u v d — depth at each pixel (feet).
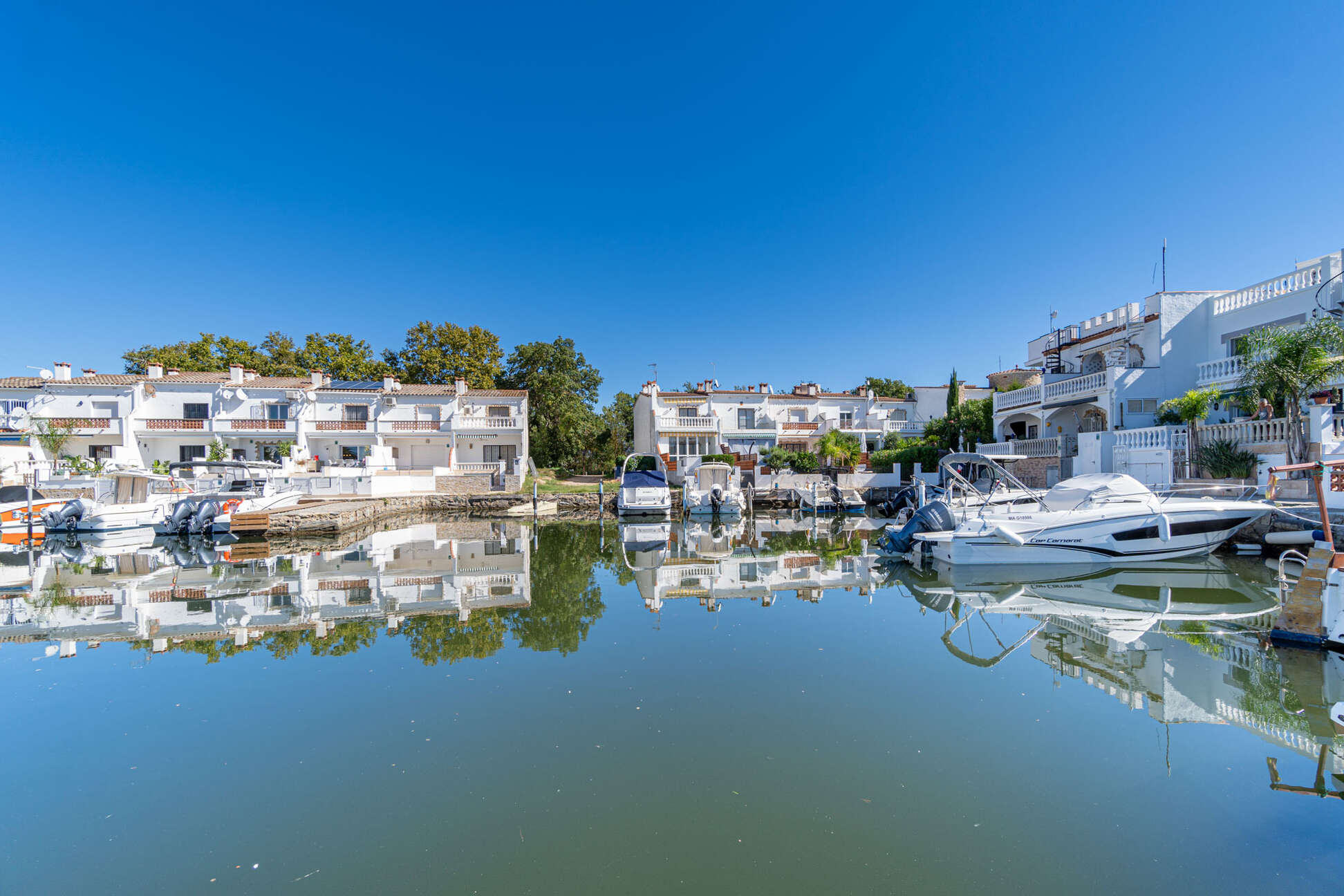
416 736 19.03
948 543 47.93
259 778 16.53
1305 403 50.90
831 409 142.61
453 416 126.21
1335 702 20.83
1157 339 74.69
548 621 33.22
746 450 135.95
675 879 12.42
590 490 121.80
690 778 16.37
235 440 120.98
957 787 15.74
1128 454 66.44
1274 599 36.06
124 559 57.72
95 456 113.19
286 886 12.30
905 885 12.09
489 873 12.66
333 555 59.72
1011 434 98.89
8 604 38.14
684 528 84.38
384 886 12.30
